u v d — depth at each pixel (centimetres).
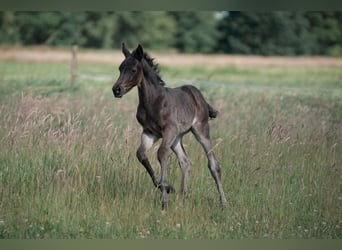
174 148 3052
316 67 11375
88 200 2795
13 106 3800
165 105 2880
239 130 3888
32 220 2681
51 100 4150
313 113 4128
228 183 3166
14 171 3019
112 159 2986
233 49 15325
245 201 2955
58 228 2623
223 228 2692
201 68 10650
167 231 2636
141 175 3091
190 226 2652
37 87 5112
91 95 4897
